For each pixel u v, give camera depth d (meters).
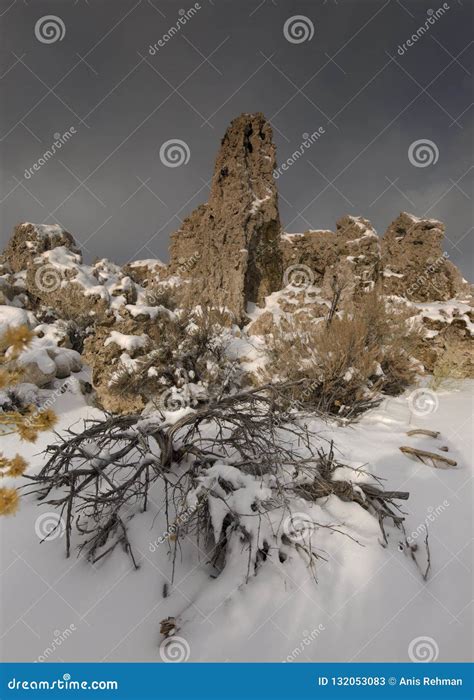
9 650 3.04
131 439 4.41
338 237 15.01
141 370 9.13
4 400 8.05
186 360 9.59
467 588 3.56
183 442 4.89
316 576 3.50
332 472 4.52
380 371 8.38
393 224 17.08
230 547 3.64
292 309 14.34
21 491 5.05
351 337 8.07
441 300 14.98
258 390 4.72
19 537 4.20
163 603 3.42
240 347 10.65
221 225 15.24
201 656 2.93
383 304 10.18
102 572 3.70
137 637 3.15
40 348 9.98
